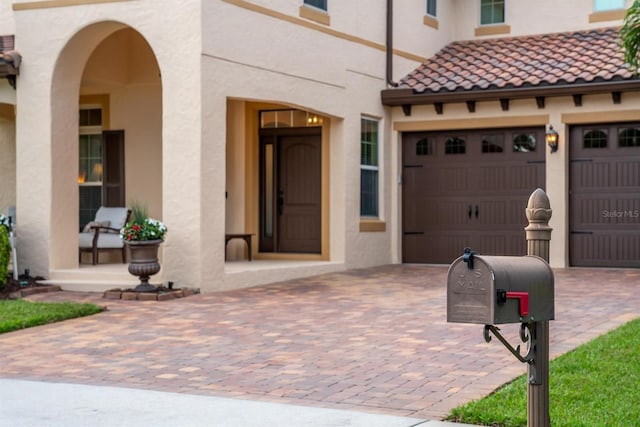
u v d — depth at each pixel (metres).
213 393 7.36
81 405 6.93
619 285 13.78
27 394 7.33
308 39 15.61
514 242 17.34
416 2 19.02
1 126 17.00
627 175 16.59
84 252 15.76
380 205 17.98
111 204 16.77
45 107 13.98
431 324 10.39
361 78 17.22
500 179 17.48
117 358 8.82
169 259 13.26
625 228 16.61
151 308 11.82
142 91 16.48
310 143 17.20
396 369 8.12
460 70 18.27
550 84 16.48
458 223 17.86
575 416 6.25
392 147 18.23
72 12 13.83
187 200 13.16
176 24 13.23
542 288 5.45
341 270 16.56
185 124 13.16
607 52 17.38
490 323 5.18
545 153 17.08
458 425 6.25
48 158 13.97
